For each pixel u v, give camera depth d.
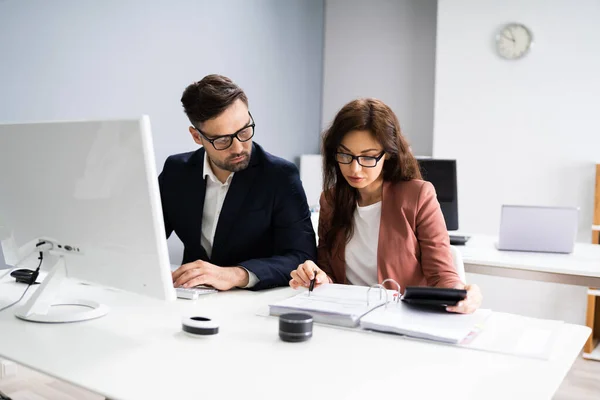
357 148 1.83
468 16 4.41
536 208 2.96
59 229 1.49
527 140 4.29
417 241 1.96
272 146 4.62
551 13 4.18
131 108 3.41
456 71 4.46
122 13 3.31
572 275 2.61
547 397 1.06
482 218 4.44
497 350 1.30
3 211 1.61
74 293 1.79
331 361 1.22
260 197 2.03
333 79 5.19
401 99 4.93
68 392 2.48
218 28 3.99
